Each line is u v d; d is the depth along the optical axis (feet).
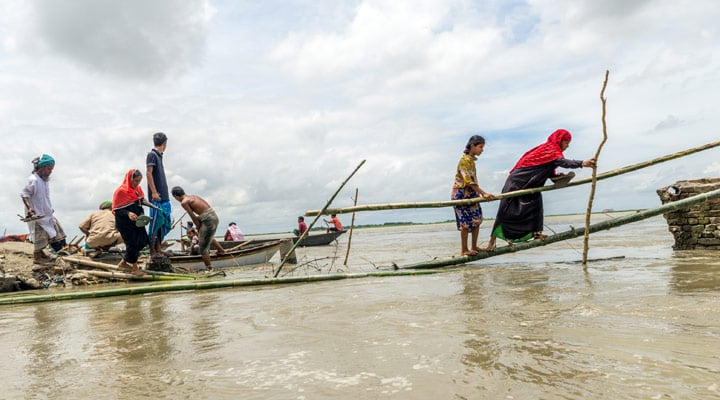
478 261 28.43
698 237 26.61
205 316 14.48
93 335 12.84
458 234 89.76
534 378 7.28
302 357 9.25
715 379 6.82
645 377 7.04
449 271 23.77
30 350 11.52
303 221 68.03
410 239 79.82
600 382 6.96
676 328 9.57
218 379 8.27
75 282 27.86
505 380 7.28
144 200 27.99
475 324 10.91
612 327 9.89
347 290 18.34
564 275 18.80
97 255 32.81
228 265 35.99
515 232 24.91
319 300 15.99
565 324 10.40
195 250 40.09
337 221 71.77
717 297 12.17
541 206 24.63
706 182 27.20
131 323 14.29
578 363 7.82
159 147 29.78
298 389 7.51
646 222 79.30
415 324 11.29
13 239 41.96
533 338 9.45
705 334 9.04
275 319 13.14
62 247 35.70
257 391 7.55
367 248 56.70
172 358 9.82
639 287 14.49
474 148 25.05
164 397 7.57
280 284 22.59
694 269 17.97
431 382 7.41
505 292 15.28
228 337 11.36
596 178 22.36
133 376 8.79
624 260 23.39
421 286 18.22
